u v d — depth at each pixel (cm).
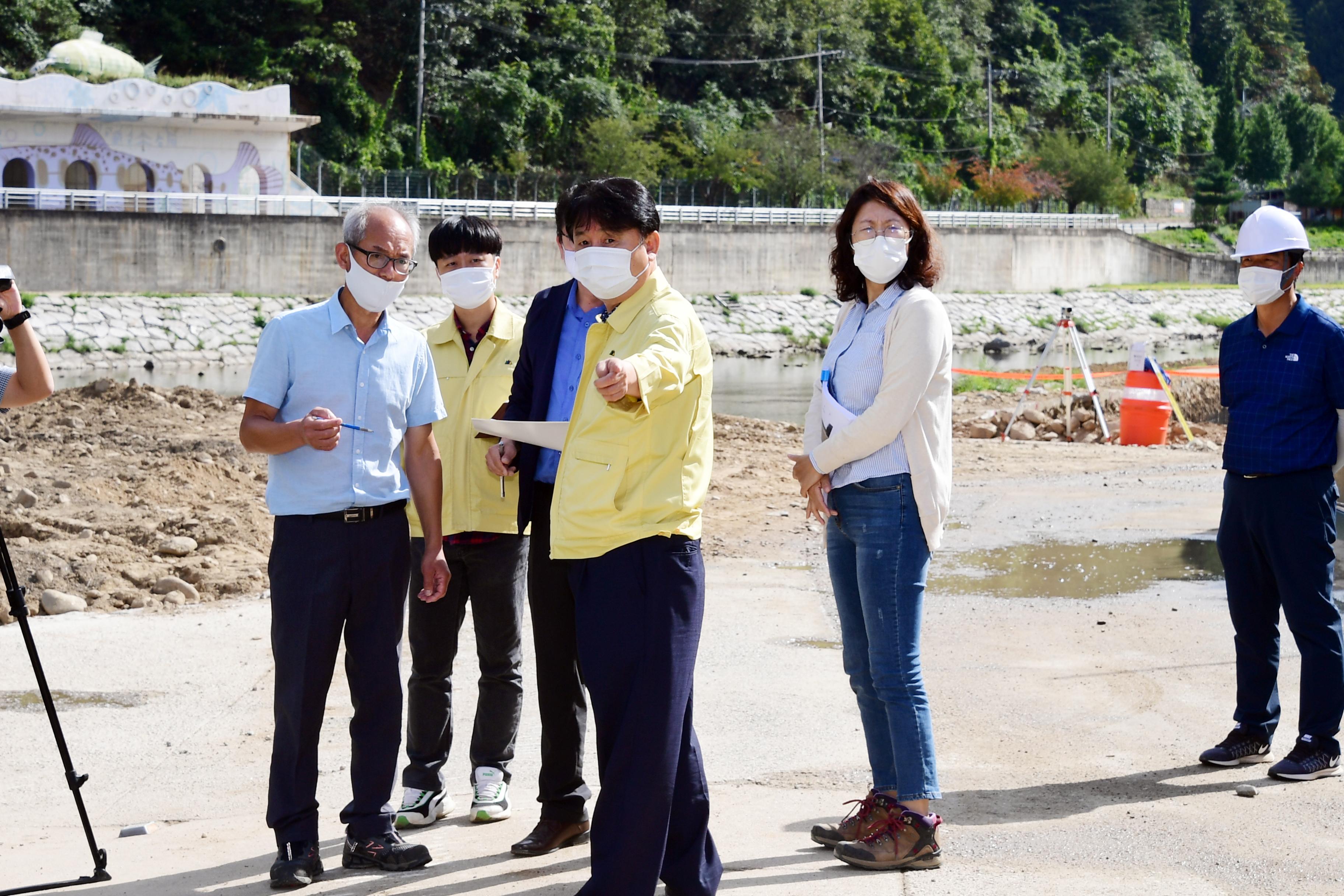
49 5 5428
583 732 448
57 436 1361
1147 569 962
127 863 441
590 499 372
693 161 6800
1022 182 8038
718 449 1675
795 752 559
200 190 4381
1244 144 10594
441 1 6456
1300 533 503
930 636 766
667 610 372
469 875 417
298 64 5878
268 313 4050
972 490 1358
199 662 729
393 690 439
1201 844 428
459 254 500
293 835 418
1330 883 394
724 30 8238
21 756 582
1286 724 580
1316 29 15875
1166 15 13025
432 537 458
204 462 1288
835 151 6969
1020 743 561
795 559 1020
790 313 5122
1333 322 509
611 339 388
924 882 395
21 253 3838
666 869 381
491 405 496
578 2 7150
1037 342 5506
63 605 844
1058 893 384
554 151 6469
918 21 9281
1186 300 6469
